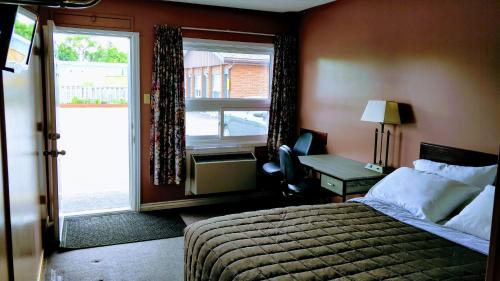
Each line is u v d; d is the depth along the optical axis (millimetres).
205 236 2334
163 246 3676
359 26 4035
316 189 3883
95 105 10750
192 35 4668
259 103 5262
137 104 4484
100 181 5910
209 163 4703
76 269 3170
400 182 2947
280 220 2568
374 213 2746
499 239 706
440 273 1873
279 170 4461
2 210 1765
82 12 4129
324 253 2066
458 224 2418
